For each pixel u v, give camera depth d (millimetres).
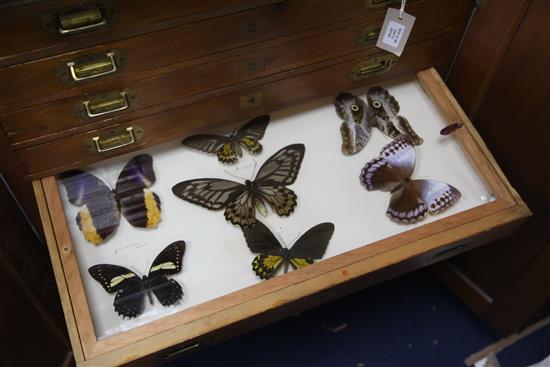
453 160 643
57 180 595
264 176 611
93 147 582
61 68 498
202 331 508
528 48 607
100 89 533
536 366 833
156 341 500
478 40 659
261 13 538
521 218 594
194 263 562
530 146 657
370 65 663
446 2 623
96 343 497
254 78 603
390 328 884
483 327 891
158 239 575
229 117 638
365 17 596
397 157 629
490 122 706
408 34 613
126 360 491
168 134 618
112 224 574
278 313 551
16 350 641
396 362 855
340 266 546
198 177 615
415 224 592
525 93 635
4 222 583
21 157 552
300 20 565
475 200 615
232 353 855
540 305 760
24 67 483
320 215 597
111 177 607
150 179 607
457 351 868
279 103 655
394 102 686
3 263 578
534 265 725
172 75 555
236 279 554
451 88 741
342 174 627
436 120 675
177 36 522
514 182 707
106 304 529
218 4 510
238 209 589
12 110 509
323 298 576
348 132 656
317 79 646
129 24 492
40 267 673
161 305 532
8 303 603
